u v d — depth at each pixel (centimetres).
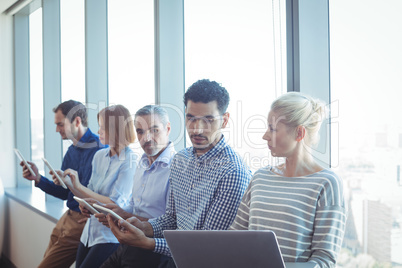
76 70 395
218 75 249
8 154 514
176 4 284
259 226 155
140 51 312
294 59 193
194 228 185
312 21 191
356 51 179
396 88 164
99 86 360
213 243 126
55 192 317
